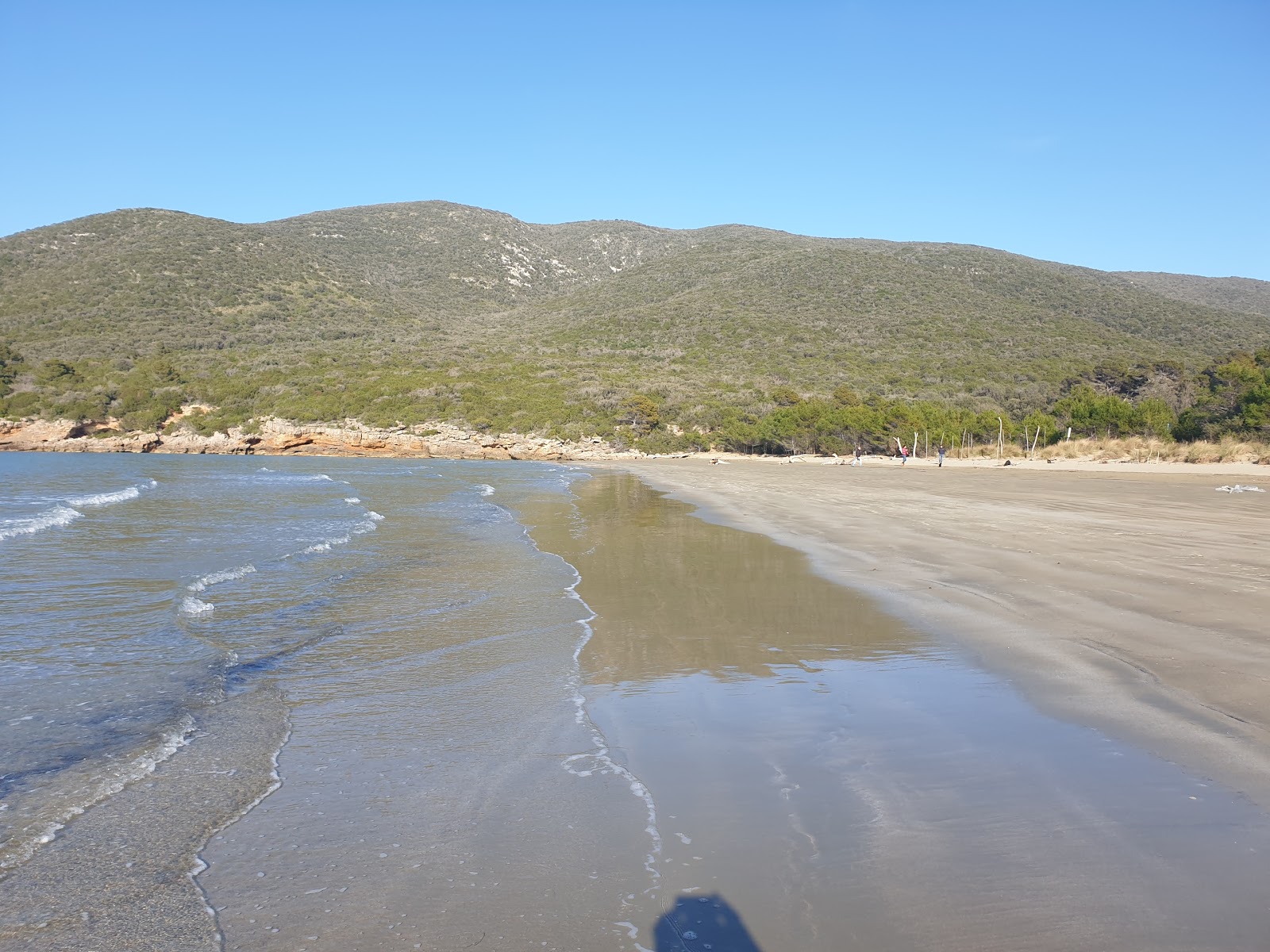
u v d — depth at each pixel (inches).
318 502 971.9
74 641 322.0
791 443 2615.7
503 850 157.1
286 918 134.8
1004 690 248.1
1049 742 204.7
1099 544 526.6
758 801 176.1
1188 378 2492.6
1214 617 321.1
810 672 276.1
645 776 191.8
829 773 190.4
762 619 356.8
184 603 389.4
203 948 126.3
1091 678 253.1
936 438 2303.2
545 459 2630.4
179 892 142.9
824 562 506.6
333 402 2834.6
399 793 185.0
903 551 532.4
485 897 140.6
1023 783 180.9
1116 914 131.0
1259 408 1608.0
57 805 178.5
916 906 134.7
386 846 159.9
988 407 2738.7
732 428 2711.6
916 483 1237.1
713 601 396.8
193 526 707.4
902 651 299.4
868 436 2469.2
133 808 177.2
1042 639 301.6
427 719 236.7
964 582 421.1
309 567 502.3
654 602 396.5
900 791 179.0
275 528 699.4
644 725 227.8
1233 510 749.9
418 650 314.2
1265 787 175.2
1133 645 285.1
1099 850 151.0
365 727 229.8
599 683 269.0
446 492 1178.6
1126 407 2003.0
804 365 3415.4
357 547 589.0
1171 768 186.1
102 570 479.5
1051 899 135.6
